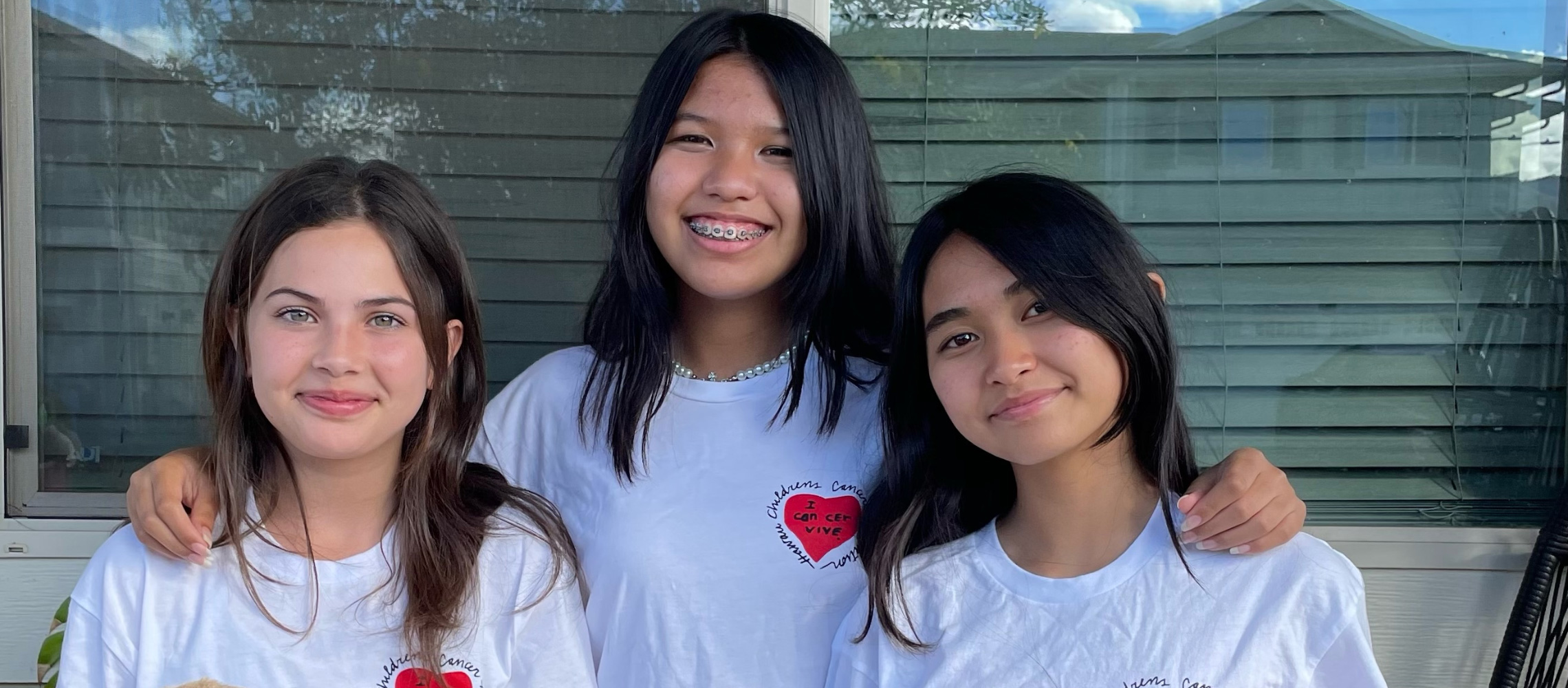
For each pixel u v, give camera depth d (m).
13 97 1.89
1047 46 1.92
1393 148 1.90
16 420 1.90
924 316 1.25
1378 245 1.91
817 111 1.31
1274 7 1.90
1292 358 1.92
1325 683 1.15
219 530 1.26
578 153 1.96
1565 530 1.64
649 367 1.38
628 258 1.39
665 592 1.30
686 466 1.36
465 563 1.30
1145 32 1.91
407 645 1.26
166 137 1.93
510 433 1.48
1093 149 1.93
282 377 1.19
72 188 1.92
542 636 1.31
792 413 1.37
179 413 1.94
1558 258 1.87
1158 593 1.19
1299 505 1.17
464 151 1.96
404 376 1.23
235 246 1.27
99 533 1.86
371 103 1.95
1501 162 1.88
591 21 1.94
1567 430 1.86
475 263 1.97
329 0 1.93
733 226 1.30
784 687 1.29
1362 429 1.91
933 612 1.27
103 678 1.20
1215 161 1.92
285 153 1.95
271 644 1.23
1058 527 1.25
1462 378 1.90
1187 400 1.93
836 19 1.92
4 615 1.85
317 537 1.29
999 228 1.17
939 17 1.92
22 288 1.90
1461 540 1.83
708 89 1.31
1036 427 1.16
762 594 1.30
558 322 1.98
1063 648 1.20
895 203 1.93
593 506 1.37
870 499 1.33
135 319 1.94
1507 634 1.66
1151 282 1.22
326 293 1.20
